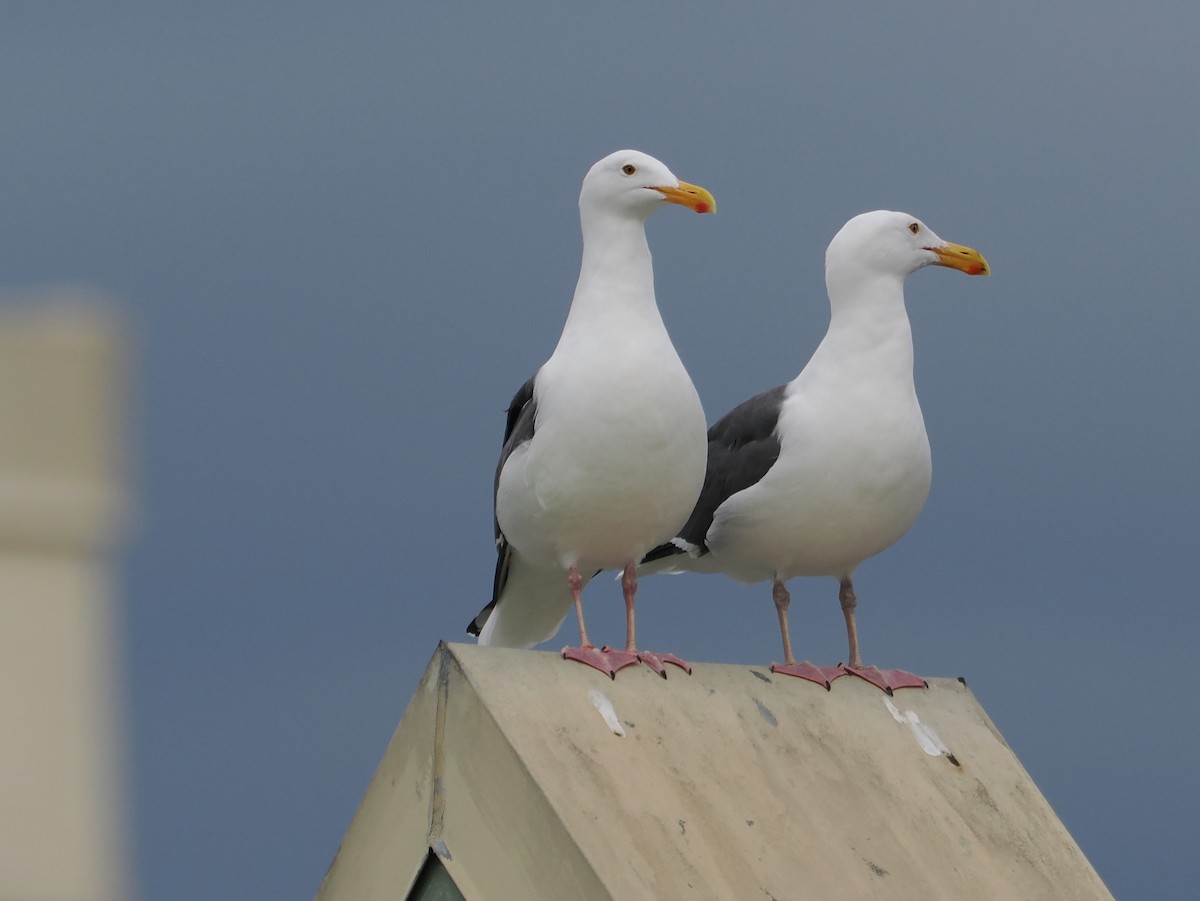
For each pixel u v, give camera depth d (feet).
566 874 40.83
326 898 46.29
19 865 16.74
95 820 16.87
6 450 17.07
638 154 53.16
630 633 52.65
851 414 55.36
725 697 48.47
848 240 56.54
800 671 51.11
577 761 43.14
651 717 46.11
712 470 57.21
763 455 55.93
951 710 52.54
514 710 43.60
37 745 16.92
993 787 50.24
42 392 17.06
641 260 53.01
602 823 41.73
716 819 43.91
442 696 44.16
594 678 46.32
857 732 49.88
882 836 46.32
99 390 17.13
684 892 41.27
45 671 17.03
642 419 50.65
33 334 17.03
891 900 44.39
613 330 51.83
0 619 17.02
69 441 17.12
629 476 50.90
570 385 51.01
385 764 45.14
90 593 17.19
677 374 51.55
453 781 43.50
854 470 55.11
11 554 17.07
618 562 53.52
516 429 52.75
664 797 43.68
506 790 42.45
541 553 53.52
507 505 52.90
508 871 41.98
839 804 46.70
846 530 55.88
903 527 56.75
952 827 47.96
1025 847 48.55
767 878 43.06
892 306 56.39
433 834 43.32
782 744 47.67
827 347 56.59
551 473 51.16
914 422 55.93
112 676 17.13
